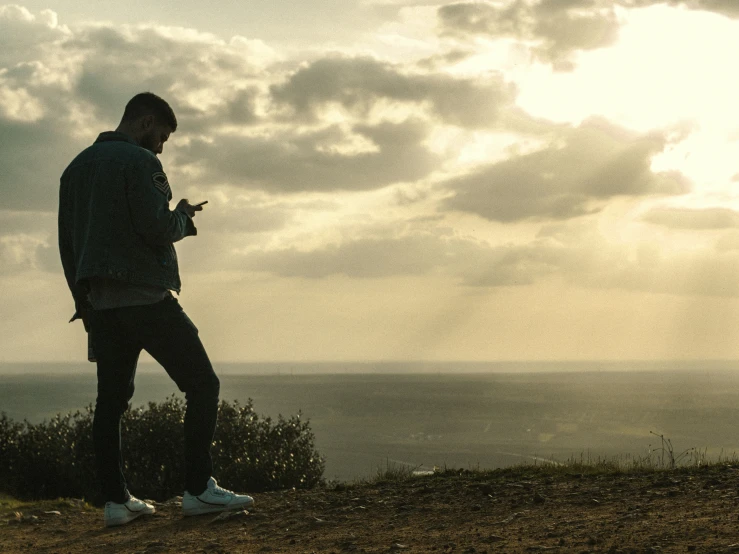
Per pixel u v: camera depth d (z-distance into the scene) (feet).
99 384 14.94
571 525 11.91
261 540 12.81
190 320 14.96
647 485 15.23
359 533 12.82
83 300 14.88
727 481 14.66
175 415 32.78
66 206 14.69
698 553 9.32
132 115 15.08
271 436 35.22
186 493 15.28
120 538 13.79
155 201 14.02
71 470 30.50
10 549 13.52
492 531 12.04
